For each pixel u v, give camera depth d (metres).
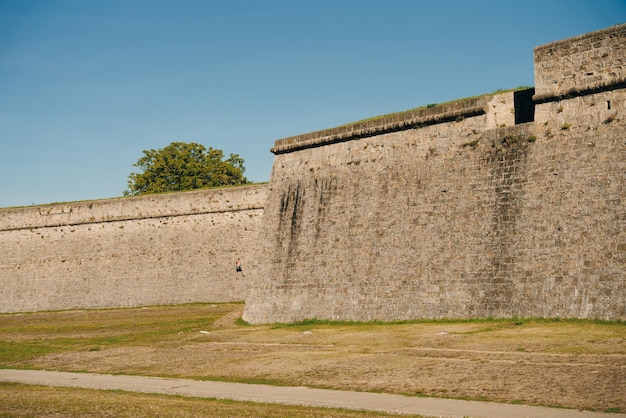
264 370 20.98
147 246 47.28
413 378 18.06
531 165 26.81
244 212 44.41
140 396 17.53
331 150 34.66
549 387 15.77
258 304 35.03
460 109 29.48
